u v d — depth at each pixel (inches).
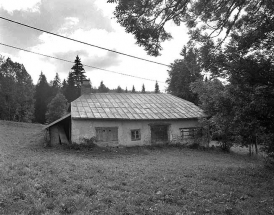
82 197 255.1
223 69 355.6
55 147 778.2
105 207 241.1
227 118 431.5
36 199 243.1
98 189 295.3
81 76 2527.1
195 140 946.7
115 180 345.4
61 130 899.4
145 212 235.6
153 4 275.0
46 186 282.7
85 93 1026.1
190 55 375.9
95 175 363.3
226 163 646.5
